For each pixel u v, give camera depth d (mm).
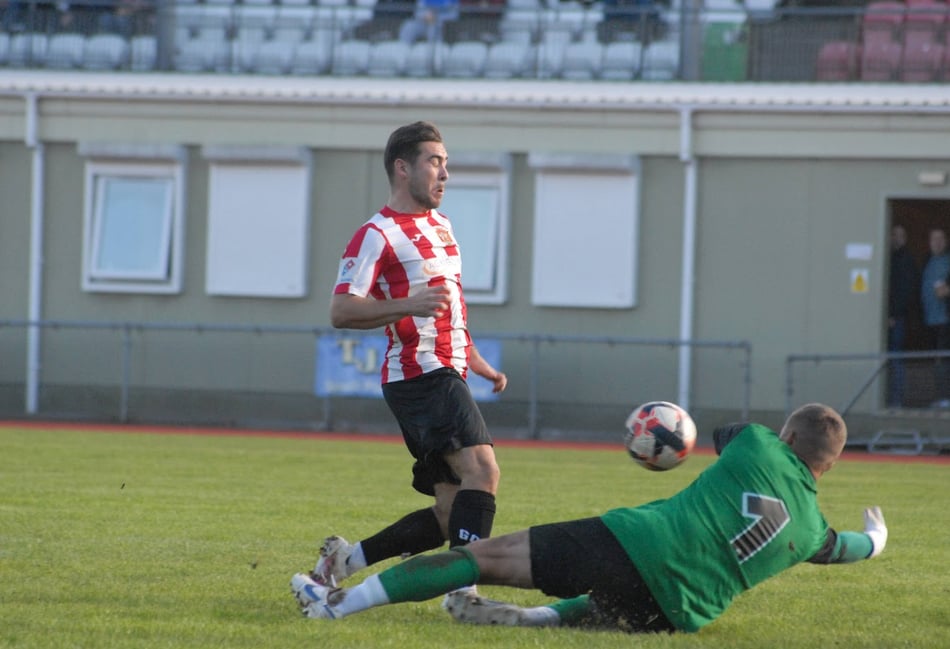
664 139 65688
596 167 65312
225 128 68562
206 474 39000
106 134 69188
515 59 67250
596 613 17078
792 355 61250
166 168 68625
